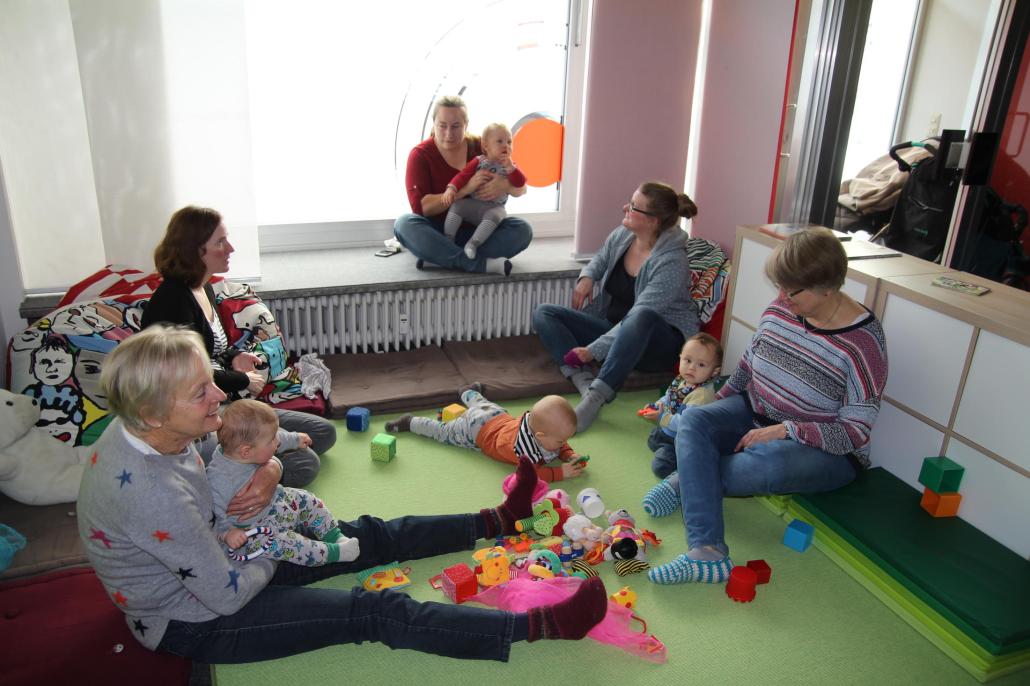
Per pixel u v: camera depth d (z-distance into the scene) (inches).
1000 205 144.3
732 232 150.9
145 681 65.5
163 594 64.4
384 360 137.9
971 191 138.7
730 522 99.7
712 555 86.0
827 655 76.9
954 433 91.7
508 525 89.1
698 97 154.2
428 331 145.2
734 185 148.3
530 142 159.8
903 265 106.8
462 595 80.0
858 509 92.7
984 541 87.2
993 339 85.1
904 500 95.0
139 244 121.6
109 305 104.5
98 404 95.9
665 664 74.7
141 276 115.6
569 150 163.9
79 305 102.9
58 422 93.6
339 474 105.6
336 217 151.3
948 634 77.7
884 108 197.6
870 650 77.9
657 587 86.3
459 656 71.3
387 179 150.9
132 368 56.9
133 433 60.0
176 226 93.5
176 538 60.4
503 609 79.7
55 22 110.9
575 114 160.6
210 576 62.7
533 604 77.7
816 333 91.5
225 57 117.6
